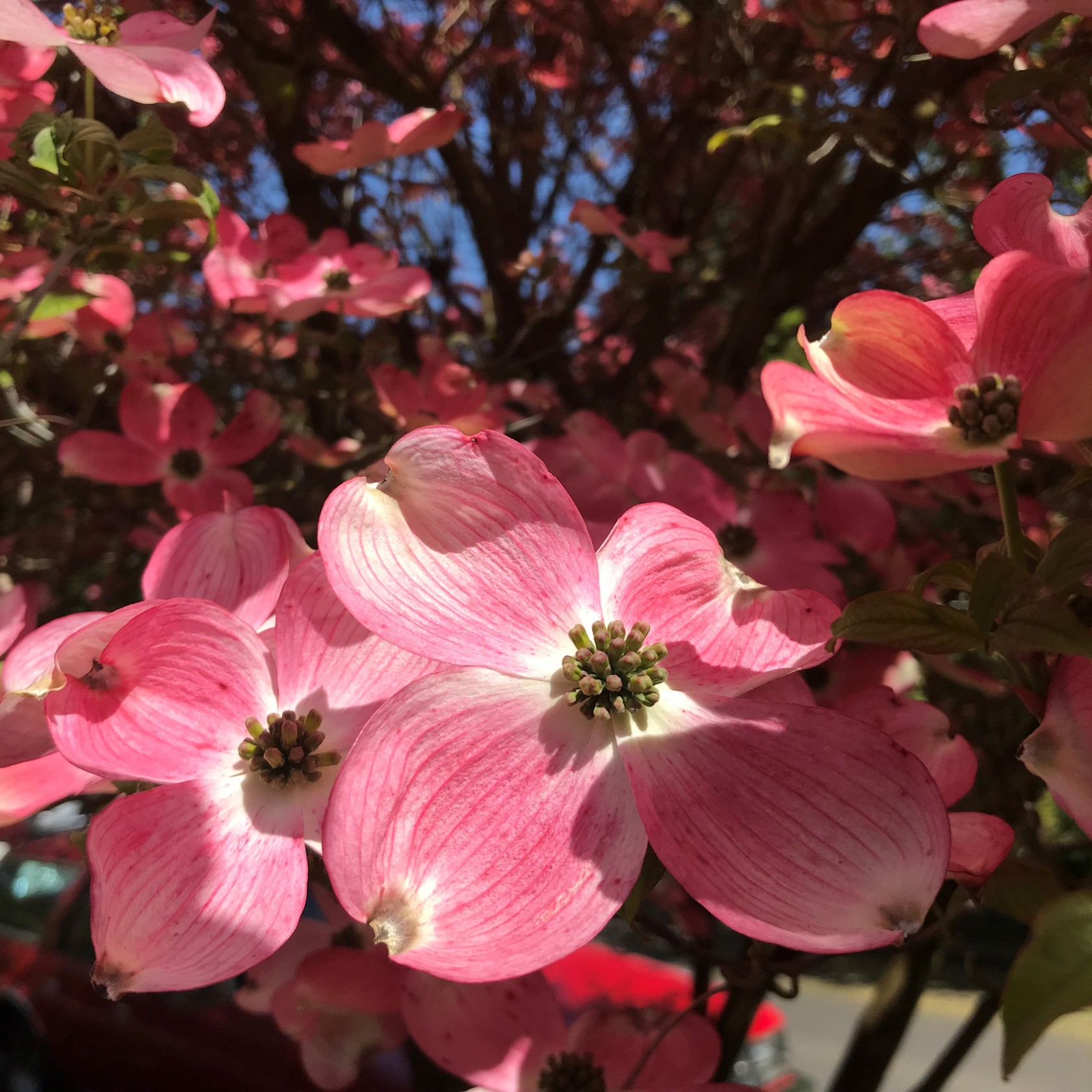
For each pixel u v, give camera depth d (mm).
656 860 169
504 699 170
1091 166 252
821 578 394
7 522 610
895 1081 1261
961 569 178
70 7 270
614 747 171
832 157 515
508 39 742
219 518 216
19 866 1061
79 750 172
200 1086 816
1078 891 144
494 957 151
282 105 474
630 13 701
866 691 196
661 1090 210
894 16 403
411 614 171
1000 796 312
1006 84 255
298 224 472
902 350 169
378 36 668
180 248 435
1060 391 151
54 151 252
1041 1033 138
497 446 179
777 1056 814
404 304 444
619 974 569
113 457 446
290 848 178
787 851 159
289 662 195
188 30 274
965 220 433
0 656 223
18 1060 936
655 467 386
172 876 169
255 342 547
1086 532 163
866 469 157
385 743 161
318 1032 262
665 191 669
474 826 160
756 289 531
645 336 630
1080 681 163
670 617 187
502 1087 236
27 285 365
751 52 567
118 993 159
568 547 183
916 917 149
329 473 526
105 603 547
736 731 170
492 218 662
